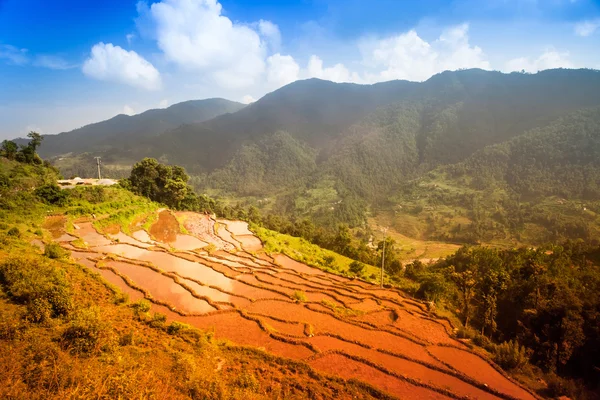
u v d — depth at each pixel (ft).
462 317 165.27
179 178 355.15
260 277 163.02
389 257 299.58
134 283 126.82
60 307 77.00
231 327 106.63
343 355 96.99
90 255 154.61
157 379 60.90
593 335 119.85
